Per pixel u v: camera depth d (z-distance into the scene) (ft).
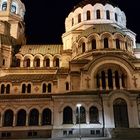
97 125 132.57
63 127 133.39
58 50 209.97
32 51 207.41
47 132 137.90
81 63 160.76
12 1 233.55
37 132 138.31
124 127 131.54
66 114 137.49
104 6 219.41
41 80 165.48
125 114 134.41
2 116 141.79
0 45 190.39
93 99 138.62
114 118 133.69
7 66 190.70
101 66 152.97
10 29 223.10
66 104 138.41
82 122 134.31
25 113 143.43
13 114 142.72
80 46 177.27
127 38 180.86
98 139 110.83
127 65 152.35
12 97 147.84
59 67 188.65
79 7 223.51
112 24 212.02
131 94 136.36
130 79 150.51
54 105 138.62
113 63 152.76
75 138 120.67
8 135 137.90
